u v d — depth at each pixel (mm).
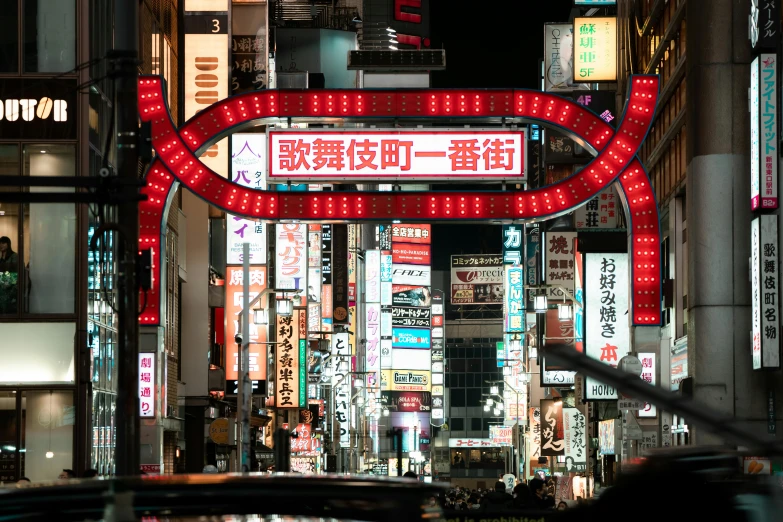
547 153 67688
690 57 45188
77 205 36125
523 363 108125
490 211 33031
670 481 7254
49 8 36469
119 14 18812
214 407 60625
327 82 100062
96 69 38125
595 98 63375
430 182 32969
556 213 33031
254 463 51781
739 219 44062
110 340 40469
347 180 33000
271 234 66000
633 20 59688
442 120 33344
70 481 5832
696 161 44594
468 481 187875
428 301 174125
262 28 55844
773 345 37781
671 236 52344
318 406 88250
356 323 137125
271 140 32938
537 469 92125
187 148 32969
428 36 165625
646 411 43656
